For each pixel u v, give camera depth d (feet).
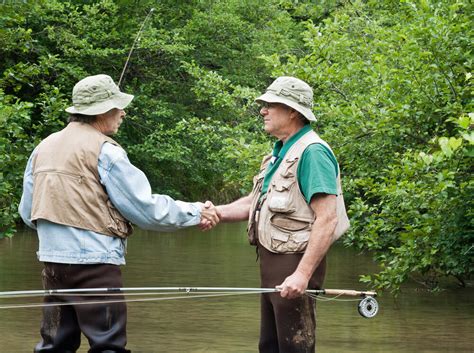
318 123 33.24
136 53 69.21
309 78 32.32
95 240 14.05
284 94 14.82
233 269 38.27
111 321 14.01
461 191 25.20
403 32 30.19
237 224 68.28
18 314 25.58
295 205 14.53
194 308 27.58
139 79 71.92
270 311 15.15
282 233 14.57
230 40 74.84
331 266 39.47
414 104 28.78
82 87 14.48
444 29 26.66
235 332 23.63
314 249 14.10
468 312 27.37
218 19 73.31
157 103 68.49
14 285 31.73
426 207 25.93
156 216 14.20
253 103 36.11
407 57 28.78
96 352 13.89
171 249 47.47
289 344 14.49
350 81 32.60
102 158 14.12
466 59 27.73
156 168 73.20
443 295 30.86
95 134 14.37
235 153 32.58
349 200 35.73
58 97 37.86
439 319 26.04
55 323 14.46
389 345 22.16
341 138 30.78
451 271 28.81
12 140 39.42
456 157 24.70
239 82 72.49
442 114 28.07
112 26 68.59
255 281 34.17
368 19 37.93
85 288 13.97
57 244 14.06
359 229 30.50
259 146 31.81
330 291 14.64
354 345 22.16
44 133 61.36
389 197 27.35
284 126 14.89
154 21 72.74
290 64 32.65
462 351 21.45
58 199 14.03
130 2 69.92
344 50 33.53
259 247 15.07
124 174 14.07
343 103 31.68
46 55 62.23
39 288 30.86
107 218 14.12
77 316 14.12
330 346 22.02
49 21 64.75
